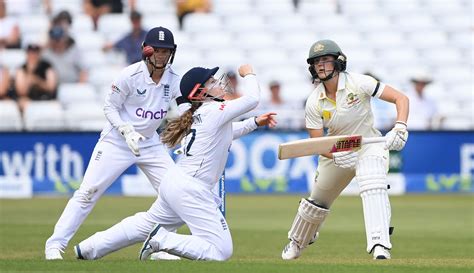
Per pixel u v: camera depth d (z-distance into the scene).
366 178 27.06
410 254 32.97
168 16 75.44
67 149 59.06
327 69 27.00
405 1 78.00
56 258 27.02
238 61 72.19
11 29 72.31
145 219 25.81
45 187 59.25
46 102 65.94
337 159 27.62
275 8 77.19
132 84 27.59
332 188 28.64
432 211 50.47
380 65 72.56
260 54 72.88
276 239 37.66
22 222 43.81
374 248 26.73
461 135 60.22
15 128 63.16
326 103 27.55
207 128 24.86
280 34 74.94
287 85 69.31
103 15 74.62
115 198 57.53
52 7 75.44
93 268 22.62
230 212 49.38
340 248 34.72
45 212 48.94
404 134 26.44
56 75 67.12
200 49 72.94
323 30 75.44
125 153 28.17
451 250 34.25
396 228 42.56
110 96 27.66
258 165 59.81
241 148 59.81
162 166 28.50
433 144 60.22
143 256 24.81
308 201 28.89
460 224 44.28
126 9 75.31
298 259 27.44
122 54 70.00
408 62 73.12
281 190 60.03
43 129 61.25
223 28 75.06
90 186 27.98
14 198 57.88
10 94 66.25
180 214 25.12
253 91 25.19
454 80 71.75
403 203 54.91
